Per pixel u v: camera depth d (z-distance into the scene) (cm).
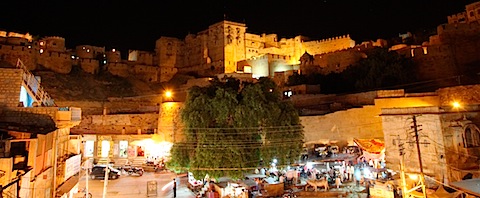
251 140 2656
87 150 4238
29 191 1445
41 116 2017
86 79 7762
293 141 2791
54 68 7581
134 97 6950
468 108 2388
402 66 5100
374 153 2758
